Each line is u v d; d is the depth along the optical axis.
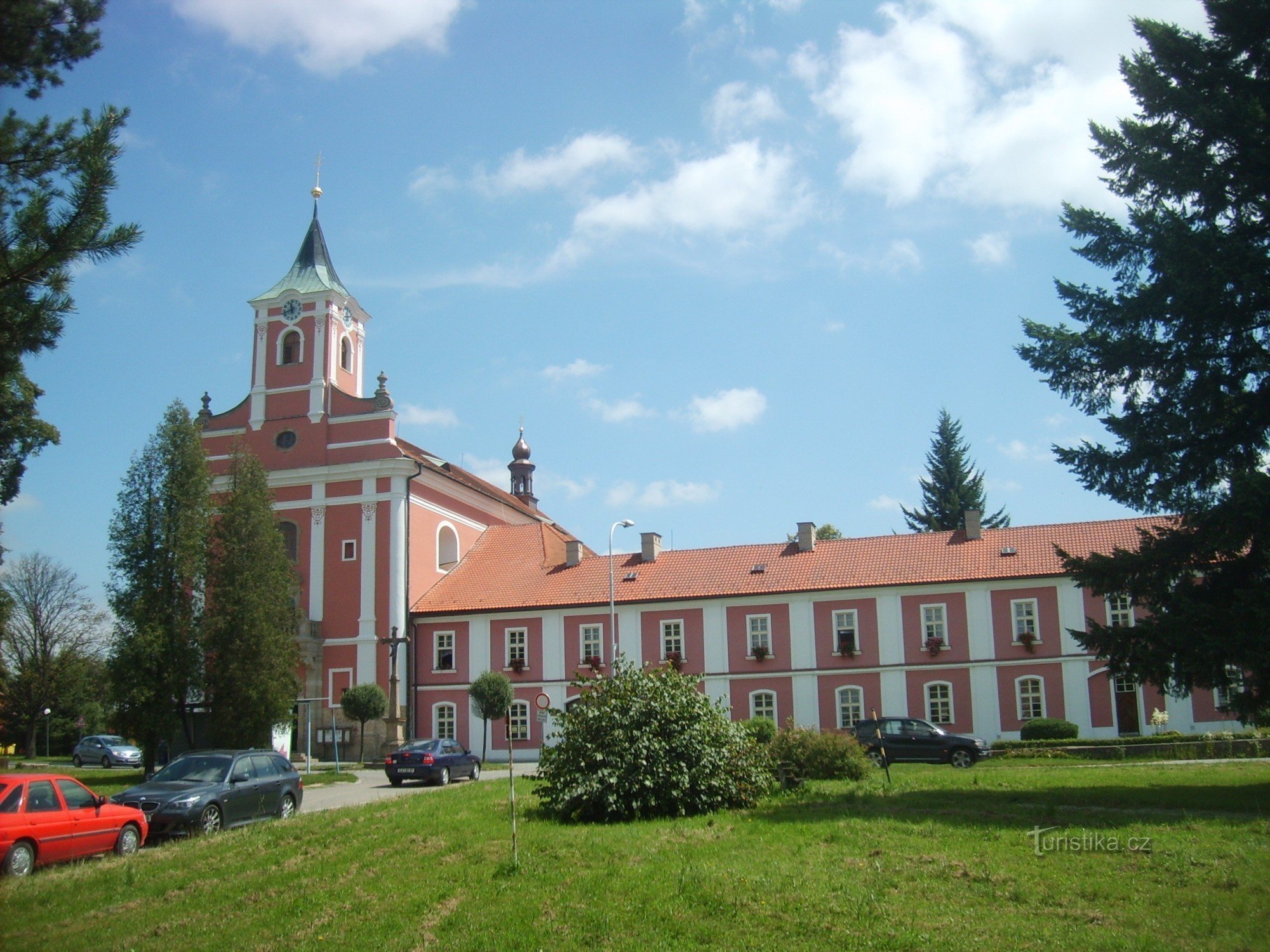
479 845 15.29
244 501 39.34
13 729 66.38
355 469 51.41
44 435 25.64
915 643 44.75
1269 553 17.69
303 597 51.06
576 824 17.34
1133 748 34.00
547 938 10.86
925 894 11.63
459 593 52.16
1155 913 10.55
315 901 12.85
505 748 48.56
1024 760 34.00
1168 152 19.50
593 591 49.84
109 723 37.31
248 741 37.22
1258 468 18.98
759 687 46.34
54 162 13.05
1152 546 18.94
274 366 54.38
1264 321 18.42
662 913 11.38
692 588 48.44
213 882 14.35
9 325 13.25
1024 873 12.21
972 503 77.69
